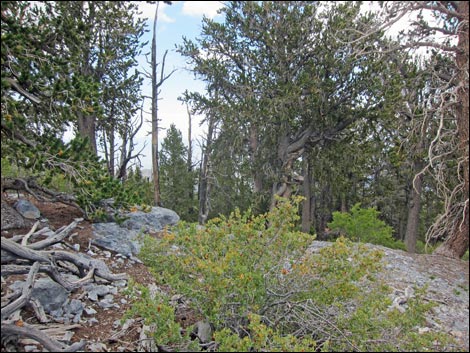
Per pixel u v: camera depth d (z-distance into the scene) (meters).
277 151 20.00
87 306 4.95
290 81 17.84
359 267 4.75
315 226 26.03
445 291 7.55
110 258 6.52
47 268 4.52
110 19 7.79
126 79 10.81
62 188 7.80
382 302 4.64
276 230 4.91
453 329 5.93
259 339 3.65
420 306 4.64
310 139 19.44
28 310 4.45
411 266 8.90
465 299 7.27
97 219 7.27
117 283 5.77
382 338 4.27
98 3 6.27
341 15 16.25
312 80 16.56
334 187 21.98
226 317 4.34
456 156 10.96
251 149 20.73
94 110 5.56
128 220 7.83
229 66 19.73
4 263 4.34
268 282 4.52
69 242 6.45
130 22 9.98
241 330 4.43
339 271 4.59
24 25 5.33
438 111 10.12
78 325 4.47
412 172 15.80
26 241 5.24
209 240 4.93
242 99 18.69
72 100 5.33
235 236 4.90
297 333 4.45
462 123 9.66
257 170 20.16
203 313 4.41
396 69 13.73
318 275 4.70
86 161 5.95
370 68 15.59
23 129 5.40
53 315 4.52
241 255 4.65
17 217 6.31
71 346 3.76
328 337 4.25
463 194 10.06
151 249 5.08
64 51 5.96
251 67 19.28
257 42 18.75
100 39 8.42
